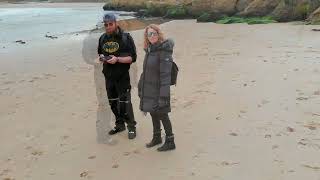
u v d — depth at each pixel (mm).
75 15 41969
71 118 8258
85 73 12484
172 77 6199
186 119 7758
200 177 5559
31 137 7375
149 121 7844
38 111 8859
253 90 9344
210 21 30359
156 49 6117
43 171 6047
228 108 8227
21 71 13281
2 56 16469
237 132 7000
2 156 6637
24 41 21484
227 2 33500
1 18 39219
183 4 36094
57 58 15547
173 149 6461
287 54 13367
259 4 30359
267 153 6152
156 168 5906
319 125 7082
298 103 8234
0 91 10711
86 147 6789
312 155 6016
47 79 11898
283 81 9914
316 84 9477
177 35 21469
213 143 6613
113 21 6617
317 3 26734
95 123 7883
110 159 6297
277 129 7016
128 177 5699
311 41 16125
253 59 12875
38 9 53312
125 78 6895
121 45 6703
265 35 19188
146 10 39344
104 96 8828
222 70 11570
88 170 5984
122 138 7070
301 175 5469
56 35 24125
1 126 8016
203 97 9070
